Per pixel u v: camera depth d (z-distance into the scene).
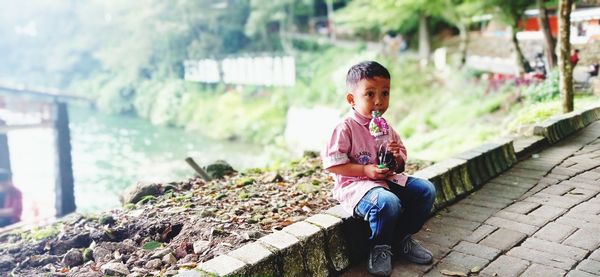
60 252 3.71
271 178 4.94
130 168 19.06
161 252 3.17
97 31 38.03
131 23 31.86
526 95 12.78
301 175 5.14
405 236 2.95
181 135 26.94
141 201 4.50
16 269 3.40
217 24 31.91
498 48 19.41
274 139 23.06
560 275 2.68
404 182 2.87
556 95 11.15
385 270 2.74
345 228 3.00
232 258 2.47
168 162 20.19
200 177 5.38
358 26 22.11
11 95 10.37
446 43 25.27
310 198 4.21
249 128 24.61
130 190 4.84
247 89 29.08
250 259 2.46
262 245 2.63
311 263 2.72
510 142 5.20
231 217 3.70
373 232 2.73
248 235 3.18
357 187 2.75
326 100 23.58
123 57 33.78
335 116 21.34
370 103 2.72
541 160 5.23
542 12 13.05
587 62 11.93
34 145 19.14
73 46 39.09
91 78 39.06
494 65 18.31
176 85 32.00
